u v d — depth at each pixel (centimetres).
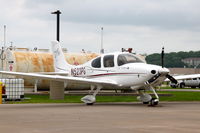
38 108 1727
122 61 1969
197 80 5809
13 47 3534
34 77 1923
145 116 1354
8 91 2380
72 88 3341
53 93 2539
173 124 1126
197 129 1023
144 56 3947
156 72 1825
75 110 1608
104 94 3084
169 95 3033
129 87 1966
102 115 1390
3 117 1323
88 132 977
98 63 2088
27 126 1088
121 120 1229
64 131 993
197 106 1842
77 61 3519
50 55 3491
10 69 3266
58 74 2520
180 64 17662
